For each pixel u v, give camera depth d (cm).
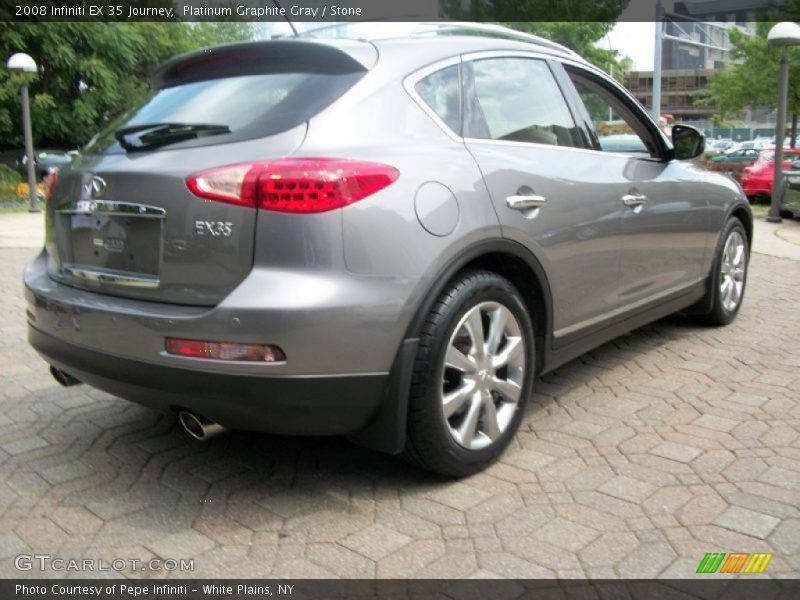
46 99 2275
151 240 264
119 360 264
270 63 299
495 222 289
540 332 330
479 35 344
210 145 263
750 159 2484
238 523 267
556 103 361
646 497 279
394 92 283
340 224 243
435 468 284
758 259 846
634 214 381
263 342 238
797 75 2567
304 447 330
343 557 244
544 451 321
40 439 343
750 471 298
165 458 321
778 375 418
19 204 1722
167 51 2830
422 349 267
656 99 2100
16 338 519
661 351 470
